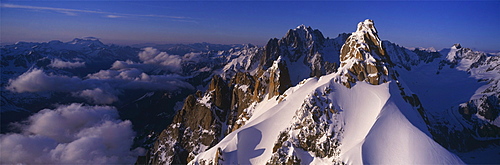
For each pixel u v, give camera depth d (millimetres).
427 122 142500
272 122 142375
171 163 179250
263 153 128750
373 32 157125
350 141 116625
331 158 114875
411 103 142500
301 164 116938
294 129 127688
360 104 130500
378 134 112250
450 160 101562
